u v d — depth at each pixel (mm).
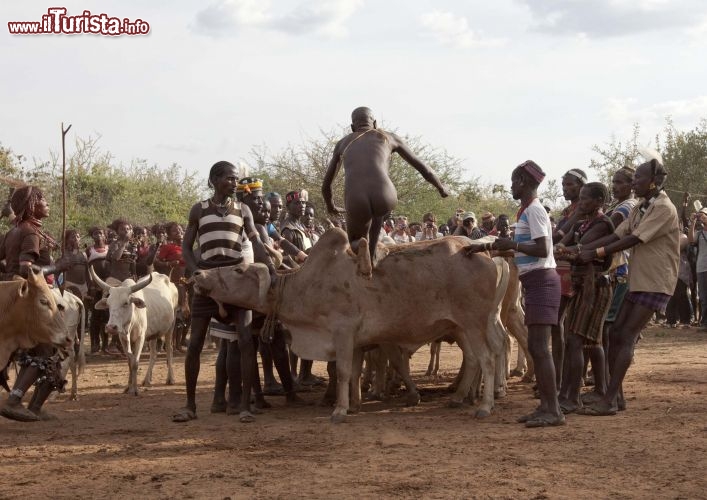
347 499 5676
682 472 6148
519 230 8188
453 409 9453
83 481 6367
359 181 8008
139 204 33750
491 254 9133
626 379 11164
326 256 9047
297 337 9227
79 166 33969
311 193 32188
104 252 16203
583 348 9594
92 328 16750
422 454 6965
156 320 12273
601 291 8750
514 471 6297
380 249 9055
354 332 8984
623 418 8336
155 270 16984
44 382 9047
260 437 7945
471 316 8945
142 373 13906
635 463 6453
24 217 9016
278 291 9086
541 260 8023
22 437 8188
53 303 8406
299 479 6230
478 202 38531
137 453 7336
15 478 6520
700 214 18750
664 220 8180
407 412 9352
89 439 8039
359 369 9414
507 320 11266
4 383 8734
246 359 8992
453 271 8914
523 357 12398
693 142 38562
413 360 14836
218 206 9305
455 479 6102
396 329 9031
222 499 5754
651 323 20734
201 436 8094
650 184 8352
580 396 8969
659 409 8805
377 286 8938
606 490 5750
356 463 6695
